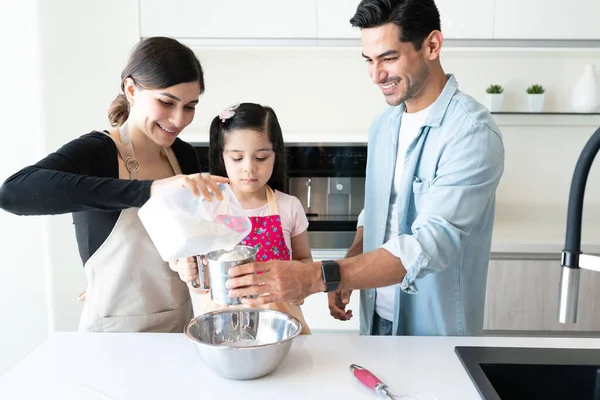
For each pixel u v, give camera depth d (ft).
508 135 8.86
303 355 3.70
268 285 3.43
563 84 8.74
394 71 4.19
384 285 3.72
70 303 7.60
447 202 3.93
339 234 7.73
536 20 7.72
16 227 8.40
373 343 3.91
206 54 8.81
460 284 4.48
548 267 7.23
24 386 3.26
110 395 3.15
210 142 5.28
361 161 7.89
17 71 8.14
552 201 9.00
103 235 4.26
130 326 4.36
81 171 4.02
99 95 7.53
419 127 4.52
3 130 8.25
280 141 5.11
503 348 3.79
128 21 7.52
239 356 3.20
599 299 7.27
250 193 5.19
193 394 3.17
